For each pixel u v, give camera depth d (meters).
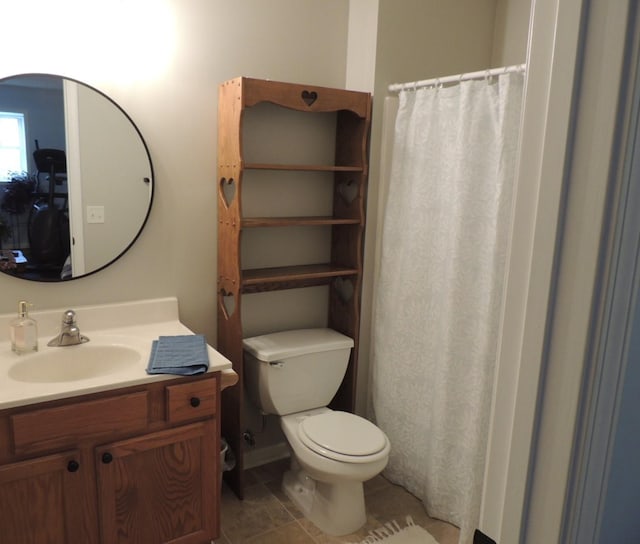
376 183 2.63
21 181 1.99
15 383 1.66
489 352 2.15
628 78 0.52
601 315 0.56
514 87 2.00
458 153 2.19
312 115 2.62
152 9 2.14
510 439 0.66
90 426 1.69
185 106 2.28
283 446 2.85
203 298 2.47
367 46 2.53
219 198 2.39
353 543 2.23
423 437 2.50
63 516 1.70
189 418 1.87
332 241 2.78
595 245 0.55
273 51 2.46
